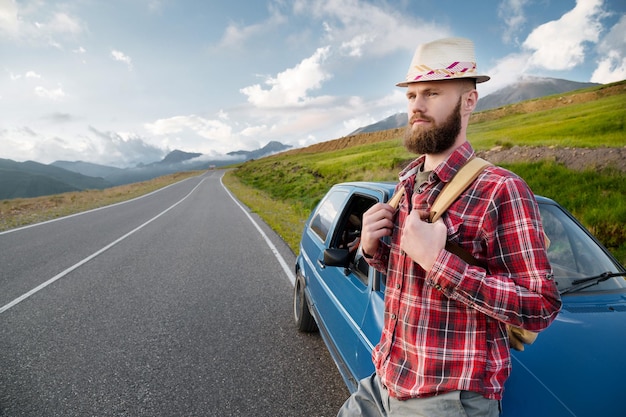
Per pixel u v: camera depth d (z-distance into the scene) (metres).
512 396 1.41
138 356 3.47
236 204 19.69
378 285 2.19
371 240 1.19
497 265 0.95
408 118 1.13
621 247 6.02
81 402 2.78
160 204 19.72
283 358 3.44
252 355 3.50
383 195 2.55
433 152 1.08
